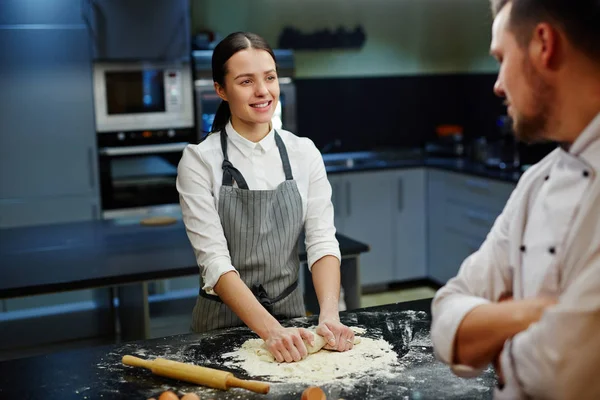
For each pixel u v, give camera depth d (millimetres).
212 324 2057
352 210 5039
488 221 4543
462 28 5746
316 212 2117
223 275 1901
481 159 4984
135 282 2656
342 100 5574
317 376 1554
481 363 1134
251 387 1459
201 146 2057
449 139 5500
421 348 1703
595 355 941
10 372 1631
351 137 5641
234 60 1935
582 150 1017
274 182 2072
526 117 1030
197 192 2018
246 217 2033
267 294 2074
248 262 2053
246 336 1841
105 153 4555
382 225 5145
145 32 4566
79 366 1658
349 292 2959
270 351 1672
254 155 2061
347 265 2955
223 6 5164
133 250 3021
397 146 5781
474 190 4664
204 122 4766
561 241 1047
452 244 4973
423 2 5648
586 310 939
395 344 1734
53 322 3090
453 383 1495
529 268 1111
